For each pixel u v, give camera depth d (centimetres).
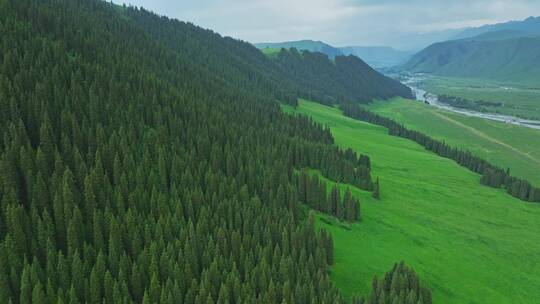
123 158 8638
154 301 5831
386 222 10931
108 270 5822
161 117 10962
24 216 6312
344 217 10469
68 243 6228
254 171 10250
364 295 7294
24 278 5256
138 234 6638
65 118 8769
